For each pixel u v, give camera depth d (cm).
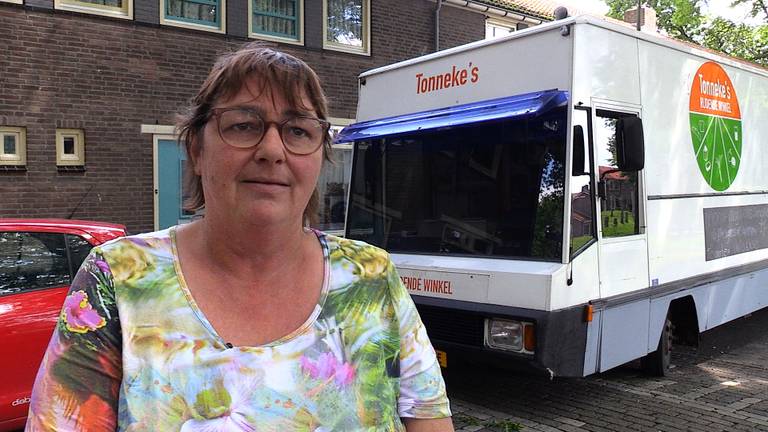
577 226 445
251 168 140
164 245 143
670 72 559
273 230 140
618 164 451
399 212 552
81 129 846
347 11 1148
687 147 581
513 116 440
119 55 875
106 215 864
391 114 569
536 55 466
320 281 150
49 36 816
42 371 127
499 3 1366
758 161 724
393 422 150
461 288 466
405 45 1227
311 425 135
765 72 747
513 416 498
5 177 783
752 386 570
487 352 445
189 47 941
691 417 491
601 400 534
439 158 525
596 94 464
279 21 1057
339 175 1048
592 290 454
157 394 127
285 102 142
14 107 793
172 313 134
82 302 131
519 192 470
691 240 581
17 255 389
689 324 597
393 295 159
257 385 133
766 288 729
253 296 142
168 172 920
